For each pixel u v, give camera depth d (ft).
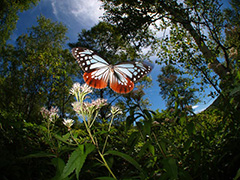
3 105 10.52
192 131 4.87
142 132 4.59
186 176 3.71
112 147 6.52
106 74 7.39
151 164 5.04
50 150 5.37
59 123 7.06
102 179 3.49
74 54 7.02
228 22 28.43
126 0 31.14
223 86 7.38
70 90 4.55
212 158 5.31
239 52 18.29
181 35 28.94
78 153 3.39
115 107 4.95
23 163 4.45
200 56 26.53
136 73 7.58
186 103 6.30
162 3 29.14
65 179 3.52
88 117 4.40
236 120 5.52
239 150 4.85
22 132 5.71
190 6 27.63
